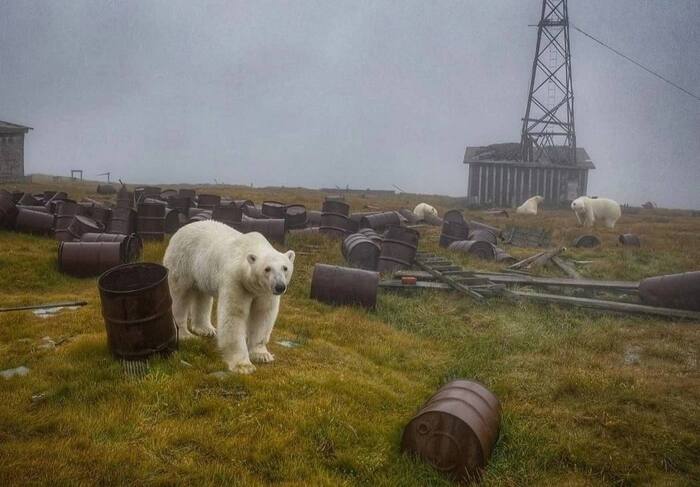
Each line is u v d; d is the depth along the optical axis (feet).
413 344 33.42
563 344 34.55
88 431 18.28
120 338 23.16
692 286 41.14
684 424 23.36
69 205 55.42
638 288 45.09
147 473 16.48
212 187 147.02
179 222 60.18
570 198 151.23
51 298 35.99
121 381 21.89
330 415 20.65
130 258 46.68
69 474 15.84
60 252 42.68
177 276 27.37
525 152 161.38
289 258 24.95
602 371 29.14
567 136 160.86
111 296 22.70
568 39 160.86
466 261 56.39
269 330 26.04
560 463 21.02
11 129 139.13
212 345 26.73
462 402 20.24
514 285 47.80
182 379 22.11
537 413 24.36
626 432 22.68
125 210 53.72
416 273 48.14
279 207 62.28
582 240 70.44
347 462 18.53
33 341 26.73
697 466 20.84
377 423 21.20
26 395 20.53
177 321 27.35
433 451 19.29
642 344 34.40
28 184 128.26
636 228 90.43
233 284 23.94
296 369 25.17
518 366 30.40
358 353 30.45
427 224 84.02
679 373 29.58
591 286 46.91
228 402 20.89
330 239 59.06
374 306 39.60
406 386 26.20
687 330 37.22
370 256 49.98
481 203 149.79
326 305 39.50
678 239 76.59
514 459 20.58
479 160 153.38
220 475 16.79
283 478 17.30
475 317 39.91
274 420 20.03
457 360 31.09
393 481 18.03
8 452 16.56
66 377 22.33
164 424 19.16
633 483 19.88
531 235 72.90
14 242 50.01
